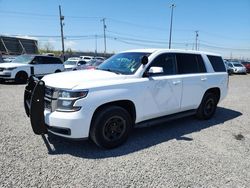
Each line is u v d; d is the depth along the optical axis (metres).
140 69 4.96
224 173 3.87
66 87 4.15
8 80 14.63
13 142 4.66
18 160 3.96
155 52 5.35
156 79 5.11
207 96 6.60
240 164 4.21
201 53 6.59
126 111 4.65
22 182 3.35
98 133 4.34
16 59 15.81
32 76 5.14
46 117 4.24
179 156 4.37
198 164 4.11
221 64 7.21
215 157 4.42
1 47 40.69
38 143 4.67
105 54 60.97
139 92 4.80
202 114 6.68
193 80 5.96
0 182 3.32
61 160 4.03
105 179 3.52
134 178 3.58
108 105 4.51
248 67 36.91
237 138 5.51
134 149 4.59
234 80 22.03
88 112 4.15
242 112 8.21
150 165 3.98
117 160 4.11
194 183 3.54
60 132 4.18
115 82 4.52
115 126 4.55
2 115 6.48
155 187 3.39
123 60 5.43
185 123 6.46
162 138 5.25
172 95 5.47
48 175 3.55
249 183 3.64
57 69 16.98
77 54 61.62
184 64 5.93
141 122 5.07
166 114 5.53
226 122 6.79
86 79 4.41
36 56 15.77
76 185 3.34
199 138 5.36
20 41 43.50
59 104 4.17
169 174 3.74
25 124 5.76
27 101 5.09
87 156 4.21
